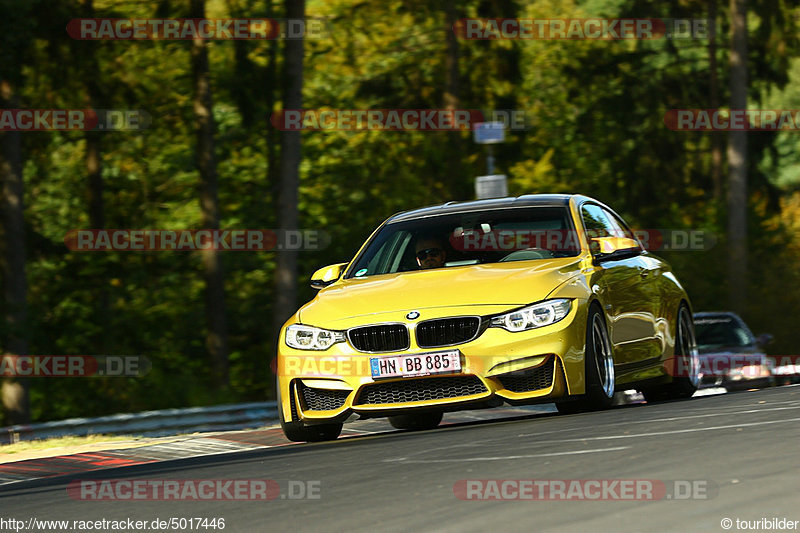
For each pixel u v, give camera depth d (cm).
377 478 1881
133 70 10681
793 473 1538
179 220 12675
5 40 7619
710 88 14225
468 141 12475
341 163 12775
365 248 3450
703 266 10900
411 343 2864
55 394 10756
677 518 1293
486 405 2836
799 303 10656
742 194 10862
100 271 11381
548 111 14475
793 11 12988
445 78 12650
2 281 8581
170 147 12406
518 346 2833
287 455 2548
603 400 2983
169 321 11894
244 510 1694
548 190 11750
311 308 3114
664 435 2077
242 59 9956
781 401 2631
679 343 3762
